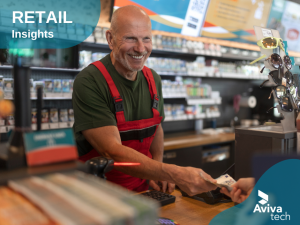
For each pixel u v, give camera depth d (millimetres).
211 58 4434
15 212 445
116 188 524
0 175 581
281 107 1266
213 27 3979
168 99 3934
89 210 423
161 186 1498
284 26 5020
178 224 1011
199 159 3498
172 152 3246
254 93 4816
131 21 1474
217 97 4195
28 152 624
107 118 1479
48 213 427
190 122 4371
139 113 1690
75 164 658
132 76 1649
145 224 429
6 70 2787
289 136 1182
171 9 3469
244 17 4301
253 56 4578
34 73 2973
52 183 548
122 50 1500
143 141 1668
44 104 3062
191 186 1148
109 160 958
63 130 673
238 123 4887
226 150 3865
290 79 1367
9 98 2525
